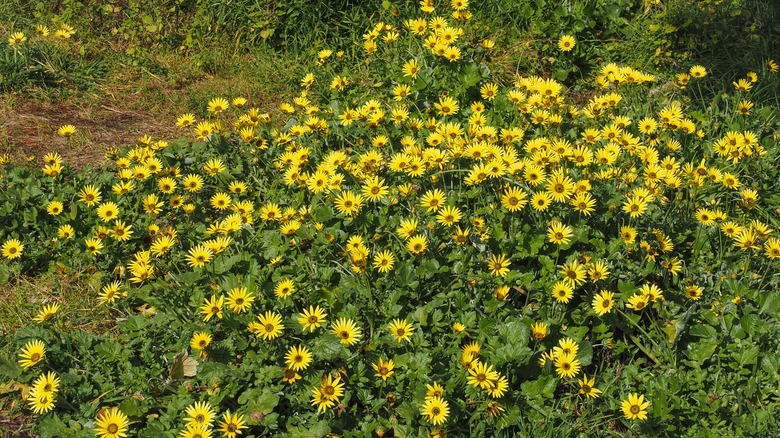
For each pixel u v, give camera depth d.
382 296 2.22
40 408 2.02
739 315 2.25
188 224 2.47
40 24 3.32
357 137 2.75
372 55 3.13
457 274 2.27
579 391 2.09
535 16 3.25
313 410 2.05
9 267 2.39
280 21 3.29
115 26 3.35
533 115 2.65
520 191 2.32
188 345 2.14
